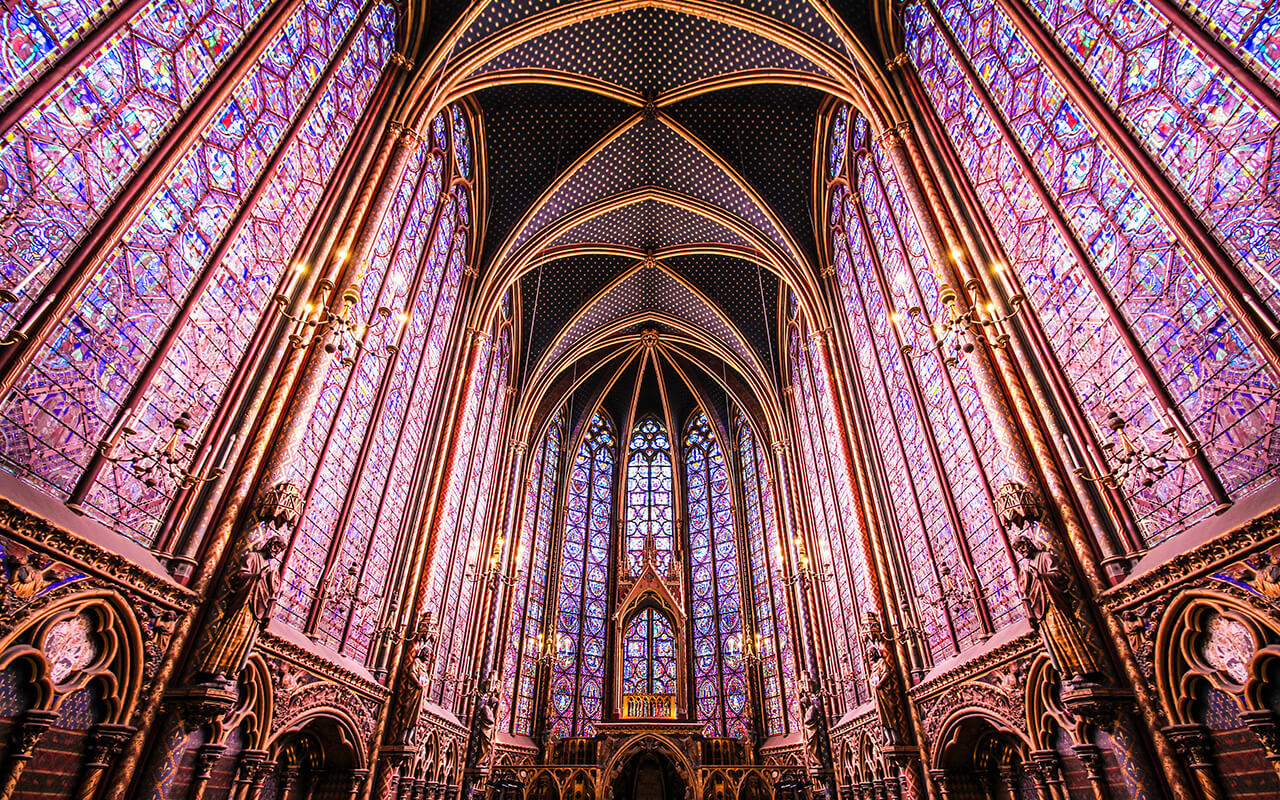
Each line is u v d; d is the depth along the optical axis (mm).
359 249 9914
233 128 7867
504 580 20672
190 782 6371
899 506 13594
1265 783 5508
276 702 8000
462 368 16062
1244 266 6082
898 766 11898
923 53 12289
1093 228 8062
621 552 25734
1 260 4953
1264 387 5824
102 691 5762
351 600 10586
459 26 12844
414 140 11727
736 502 25531
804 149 17609
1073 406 8297
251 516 7391
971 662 9859
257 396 7938
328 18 10180
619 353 26766
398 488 12812
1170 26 7020
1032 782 9680
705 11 14492
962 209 10570
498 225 18047
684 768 18844
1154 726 6473
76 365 5652
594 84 16250
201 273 7289
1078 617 7242
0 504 4633
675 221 21094
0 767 4742
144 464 6402
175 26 6945
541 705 21422
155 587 6152
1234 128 6258
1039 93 9078
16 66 5137
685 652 22734
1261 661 5492
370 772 10742
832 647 17672
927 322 10477
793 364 22250
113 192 6113
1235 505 6020
